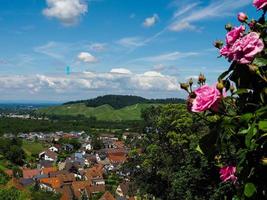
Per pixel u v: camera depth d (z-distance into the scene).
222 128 2.69
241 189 2.65
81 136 196.00
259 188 2.55
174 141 21.56
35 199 68.31
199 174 15.73
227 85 2.87
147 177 26.31
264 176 2.55
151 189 26.25
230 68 2.83
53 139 181.12
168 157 23.17
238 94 2.81
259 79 2.80
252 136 2.43
